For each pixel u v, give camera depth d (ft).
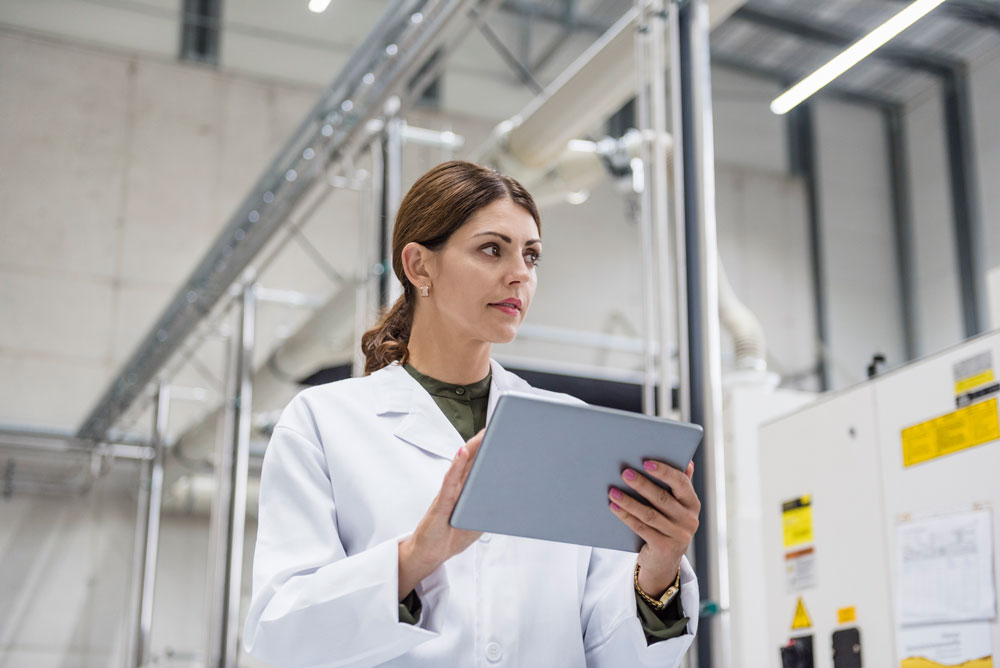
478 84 25.43
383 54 12.28
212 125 23.91
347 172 14.05
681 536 3.61
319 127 13.66
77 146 22.99
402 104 12.82
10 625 22.58
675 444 3.50
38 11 22.82
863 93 28.66
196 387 24.03
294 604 3.59
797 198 27.91
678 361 7.38
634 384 14.39
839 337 27.12
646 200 8.12
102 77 23.34
